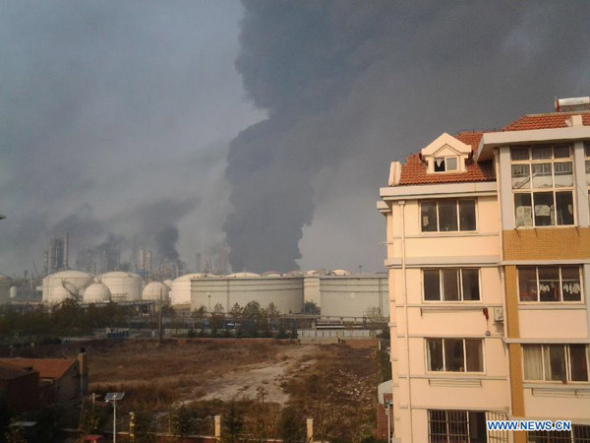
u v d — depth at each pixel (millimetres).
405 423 21078
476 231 21516
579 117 19938
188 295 189375
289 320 129250
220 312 127938
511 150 20188
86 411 37062
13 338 90375
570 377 19016
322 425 36250
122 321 115188
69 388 48906
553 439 18906
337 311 133000
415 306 21641
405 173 23469
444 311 21359
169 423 34812
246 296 146375
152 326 119875
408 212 22266
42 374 47781
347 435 34344
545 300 19531
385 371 59438
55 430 35531
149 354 81938
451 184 21609
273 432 34188
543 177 19828
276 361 73750
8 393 40375
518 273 19828
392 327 25250
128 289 190750
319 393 49625
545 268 19656
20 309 142375
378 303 128875
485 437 20406
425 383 21141
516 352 19406
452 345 21266
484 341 20875
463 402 20703
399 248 22172
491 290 21062
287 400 47438
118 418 39750
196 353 82812
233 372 64750
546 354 19297
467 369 21000
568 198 19641
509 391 19422
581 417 18688
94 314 106438
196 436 32969
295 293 151250
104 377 61594
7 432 32875
